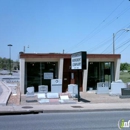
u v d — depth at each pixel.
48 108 15.88
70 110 15.45
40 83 27.02
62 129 10.04
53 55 26.86
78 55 20.38
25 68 26.67
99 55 28.36
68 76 28.28
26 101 19.67
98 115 13.95
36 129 10.08
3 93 23.91
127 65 122.94
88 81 28.77
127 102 19.31
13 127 10.54
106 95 24.66
